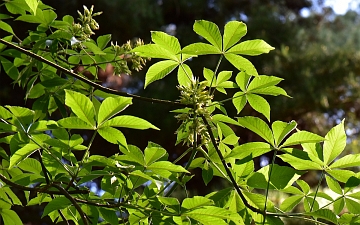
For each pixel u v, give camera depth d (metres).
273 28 6.50
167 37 1.52
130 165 1.47
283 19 6.94
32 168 1.64
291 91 5.87
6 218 1.77
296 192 1.61
